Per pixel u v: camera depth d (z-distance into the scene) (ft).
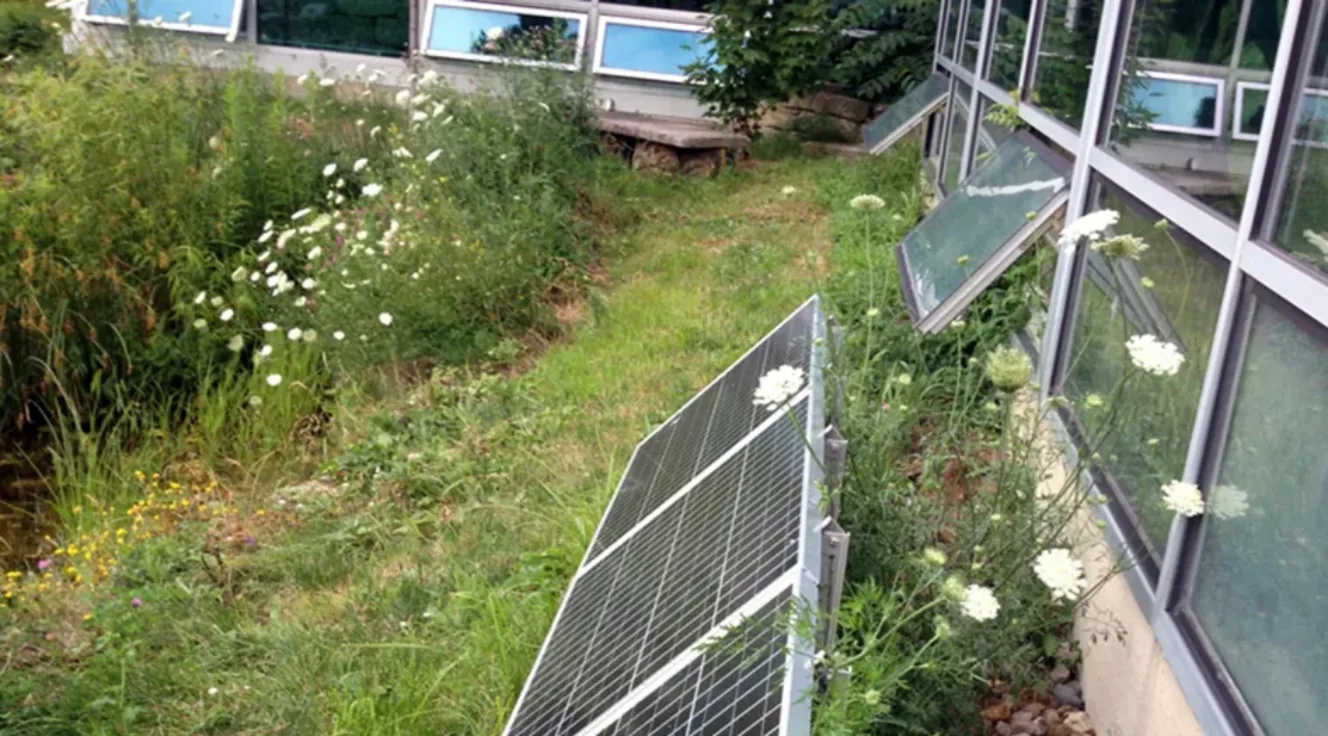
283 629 11.43
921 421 13.04
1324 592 5.65
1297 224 6.34
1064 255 11.44
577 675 7.75
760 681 5.66
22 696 10.44
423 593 11.94
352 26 37.99
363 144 26.45
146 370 19.02
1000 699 9.05
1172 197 8.45
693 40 37.73
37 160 20.97
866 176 29.73
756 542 7.16
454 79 35.88
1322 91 6.14
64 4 28.12
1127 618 8.34
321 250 19.77
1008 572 8.46
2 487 17.42
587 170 28.73
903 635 8.40
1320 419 5.83
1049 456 10.02
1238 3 7.64
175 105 23.31
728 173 32.30
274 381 17.20
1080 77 12.51
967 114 22.67
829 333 9.94
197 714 10.33
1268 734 6.11
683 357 18.02
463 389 17.38
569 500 13.35
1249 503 6.64
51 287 18.86
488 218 22.31
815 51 35.19
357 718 9.73
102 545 13.98
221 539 13.93
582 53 36.04
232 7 37.52
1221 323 7.14
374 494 14.66
